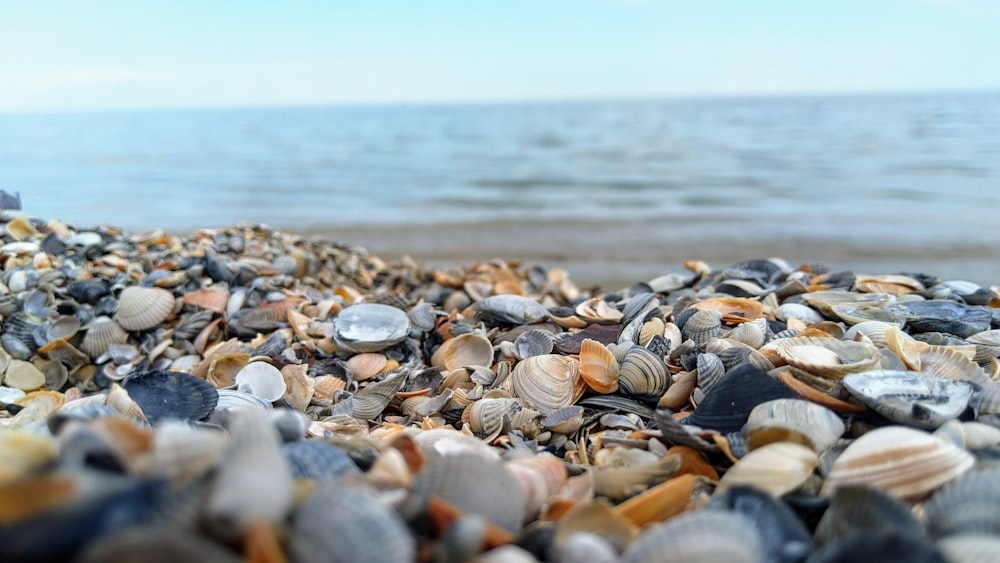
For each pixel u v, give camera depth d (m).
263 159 2.00
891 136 1.89
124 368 0.33
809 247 0.89
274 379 0.28
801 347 0.23
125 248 0.43
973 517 0.15
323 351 0.32
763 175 1.54
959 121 2.08
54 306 0.35
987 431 0.19
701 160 1.83
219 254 0.47
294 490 0.14
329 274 0.56
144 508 0.12
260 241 0.55
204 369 0.31
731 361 0.24
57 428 0.16
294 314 0.35
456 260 0.86
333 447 0.17
